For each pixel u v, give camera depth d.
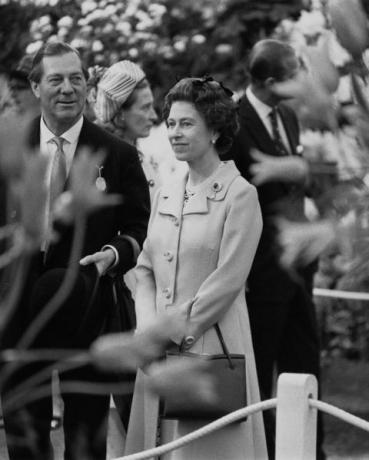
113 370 2.01
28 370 7.57
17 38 14.18
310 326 10.17
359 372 14.29
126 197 8.30
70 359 2.73
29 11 14.06
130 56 13.80
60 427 9.61
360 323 14.80
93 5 13.59
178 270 7.51
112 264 7.95
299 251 2.29
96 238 8.03
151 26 13.98
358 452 11.13
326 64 2.47
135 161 8.39
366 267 2.30
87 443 8.09
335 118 2.47
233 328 7.39
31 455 7.29
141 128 9.66
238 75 15.02
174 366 1.97
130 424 7.78
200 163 7.55
